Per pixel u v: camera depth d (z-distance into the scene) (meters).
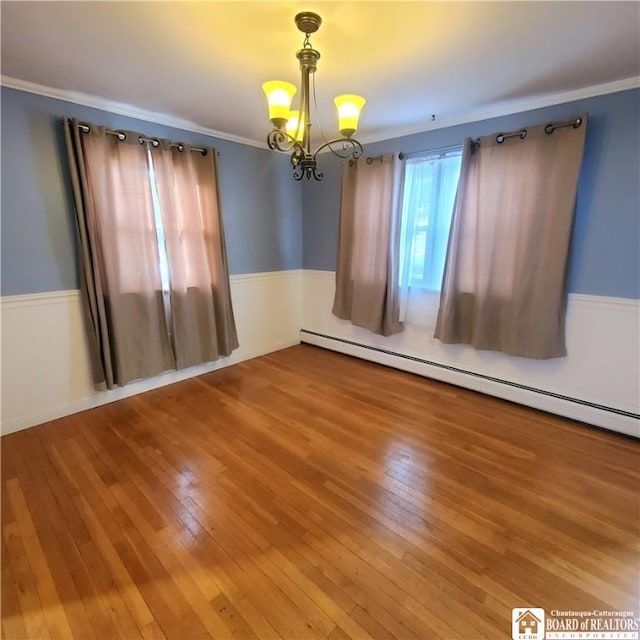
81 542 1.60
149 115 2.81
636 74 2.11
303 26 1.59
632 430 2.41
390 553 1.56
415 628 1.27
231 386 3.24
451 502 1.85
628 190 2.26
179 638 1.24
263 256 3.91
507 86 2.29
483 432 2.50
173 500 1.86
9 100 2.22
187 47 1.84
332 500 1.86
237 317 3.76
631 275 2.32
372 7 1.51
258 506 1.82
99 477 2.03
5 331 2.37
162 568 1.48
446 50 1.86
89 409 2.79
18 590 1.39
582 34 1.71
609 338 2.44
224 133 3.33
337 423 2.62
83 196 2.50
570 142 2.33
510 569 1.49
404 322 3.52
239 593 1.39
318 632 1.26
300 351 4.21
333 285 4.08
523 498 1.89
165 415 2.71
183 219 3.08
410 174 3.23
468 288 2.99
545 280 2.54
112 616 1.30
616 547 1.59
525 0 1.46
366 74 2.13
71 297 2.61
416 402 2.95
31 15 1.57
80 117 2.50
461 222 2.89
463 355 3.17
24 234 2.37
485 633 1.26
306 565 1.50
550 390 2.74
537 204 2.51
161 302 3.02
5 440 2.37
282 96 1.55
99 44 1.81
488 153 2.69
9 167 2.27
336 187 3.85
